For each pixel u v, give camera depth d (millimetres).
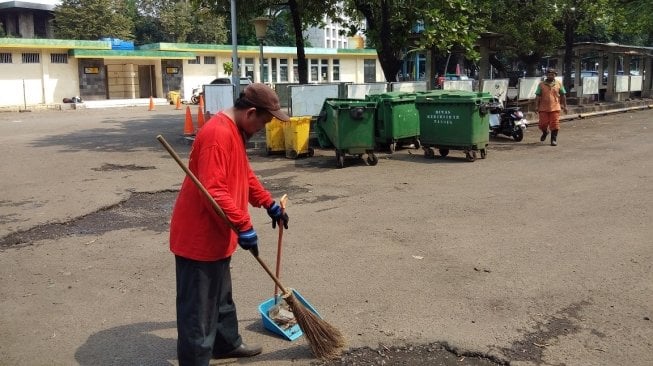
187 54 39844
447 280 5172
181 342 3457
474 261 5637
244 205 3547
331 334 3840
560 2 20906
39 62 34156
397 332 4215
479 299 4746
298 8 16641
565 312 4469
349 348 4000
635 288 4879
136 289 5188
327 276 5340
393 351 3963
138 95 40000
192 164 3430
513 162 11305
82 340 4230
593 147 13016
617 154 11883
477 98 11297
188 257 3377
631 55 25688
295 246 6258
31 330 4418
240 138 3455
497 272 5328
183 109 31656
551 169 10383
